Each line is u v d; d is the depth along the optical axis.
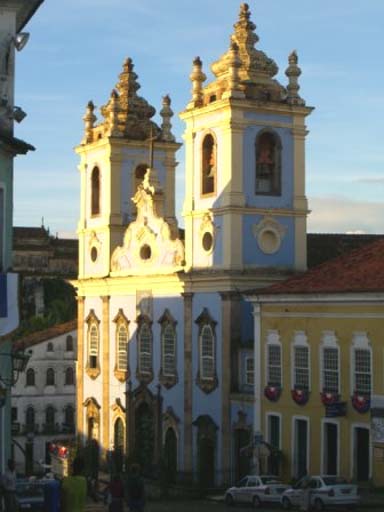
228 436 56.66
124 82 70.50
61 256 150.25
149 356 64.12
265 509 43.44
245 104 57.75
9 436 32.16
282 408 51.50
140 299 64.94
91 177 71.06
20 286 29.47
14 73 30.81
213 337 58.22
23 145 31.00
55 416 95.25
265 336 52.91
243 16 59.97
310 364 49.75
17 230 149.50
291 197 59.44
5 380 32.06
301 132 59.78
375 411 44.53
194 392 59.56
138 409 65.25
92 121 71.88
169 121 70.56
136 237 65.56
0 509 28.39
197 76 60.56
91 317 70.50
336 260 52.38
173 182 70.44
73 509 22.48
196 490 55.59
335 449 48.25
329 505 40.28
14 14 30.58
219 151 58.56
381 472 44.44
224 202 57.78
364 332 46.44
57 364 95.62
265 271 57.81
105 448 68.44
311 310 49.69
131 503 30.11
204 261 59.31
